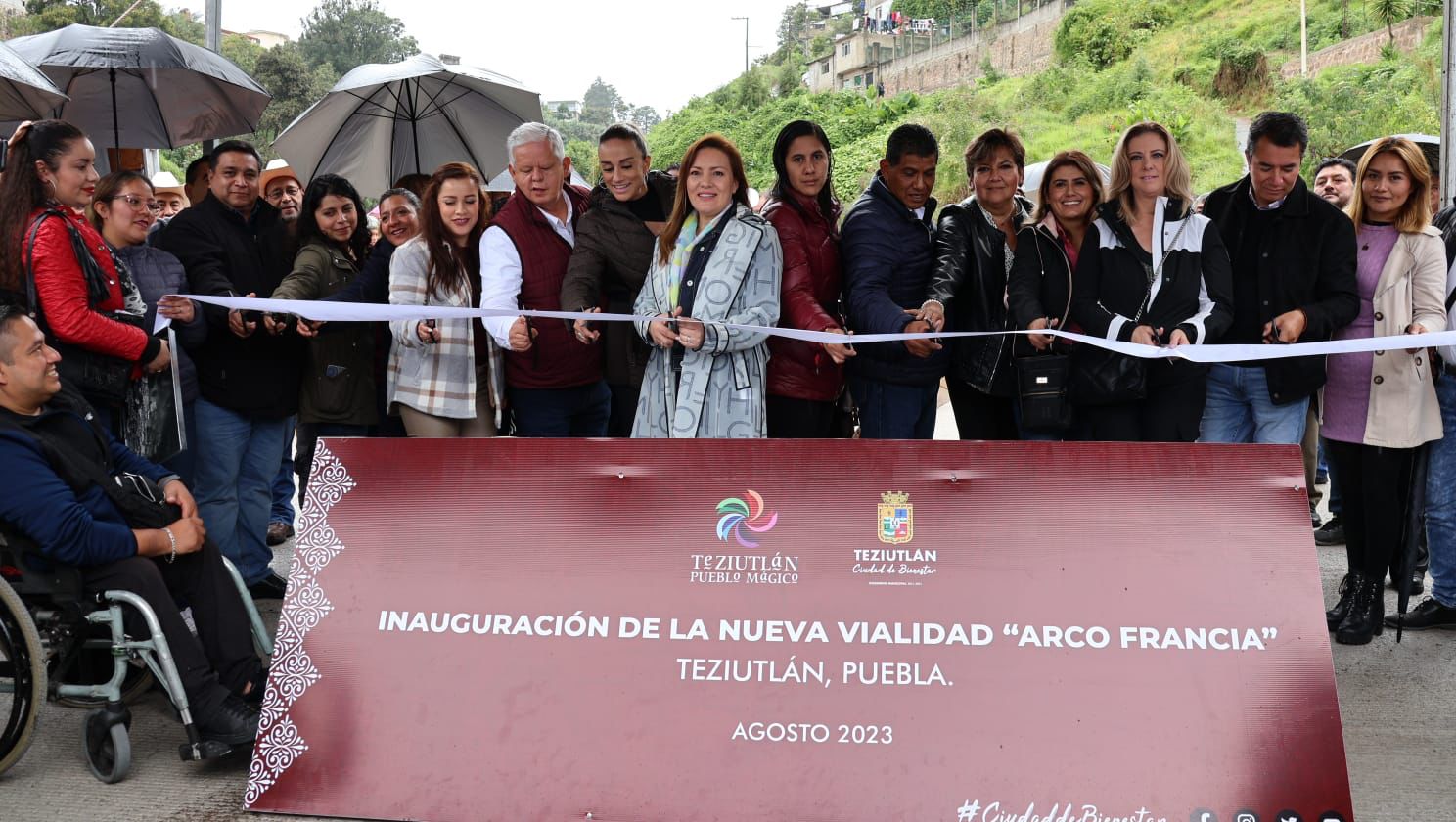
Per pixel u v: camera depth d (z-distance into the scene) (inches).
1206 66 2032.5
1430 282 165.3
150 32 253.4
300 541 128.0
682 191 147.5
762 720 116.8
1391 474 169.3
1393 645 173.9
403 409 168.6
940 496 123.1
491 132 272.1
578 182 231.9
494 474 128.5
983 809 112.1
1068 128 2068.2
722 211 145.8
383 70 252.4
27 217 147.6
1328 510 260.2
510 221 163.6
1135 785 111.8
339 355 190.1
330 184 193.2
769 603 121.4
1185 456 121.8
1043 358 153.0
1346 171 227.6
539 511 127.0
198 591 136.9
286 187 233.1
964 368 164.2
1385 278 166.7
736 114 2810.0
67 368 149.3
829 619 120.2
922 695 116.4
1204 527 120.0
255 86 272.5
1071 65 2393.0
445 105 268.4
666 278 147.3
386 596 125.2
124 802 123.3
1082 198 156.0
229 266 182.1
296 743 120.3
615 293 168.9
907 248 160.9
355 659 123.0
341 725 120.6
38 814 120.4
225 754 133.3
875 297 155.3
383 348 195.9
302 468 224.8
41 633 130.4
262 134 2063.2
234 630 136.3
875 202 160.7
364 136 268.8
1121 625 117.2
